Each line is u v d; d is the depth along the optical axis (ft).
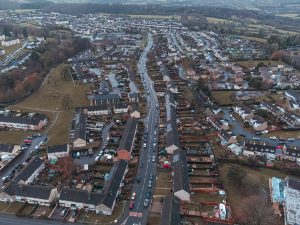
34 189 485.15
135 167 561.02
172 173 543.39
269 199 481.46
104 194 470.39
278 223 435.53
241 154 607.78
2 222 443.32
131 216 452.35
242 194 494.59
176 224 407.44
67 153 604.90
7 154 607.78
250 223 430.61
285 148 596.29
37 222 444.55
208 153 603.67
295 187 491.31
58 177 543.80
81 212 462.19
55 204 477.77
